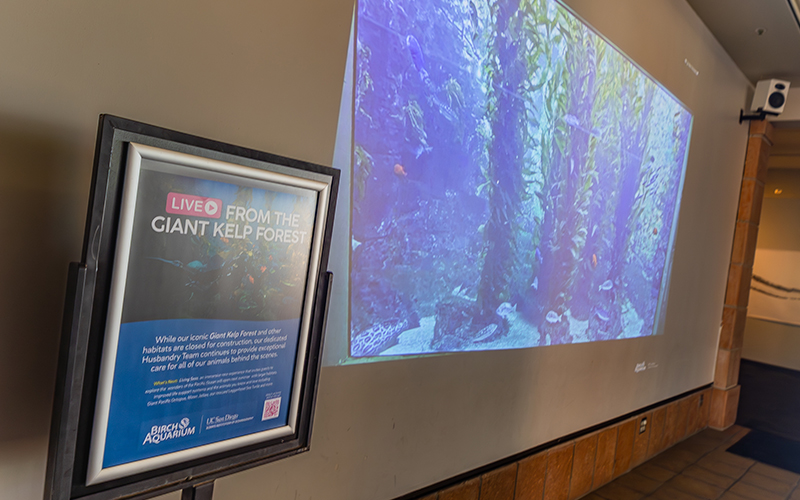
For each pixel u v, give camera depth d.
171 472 0.79
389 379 1.53
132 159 0.67
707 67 3.37
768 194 7.75
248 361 0.87
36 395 0.89
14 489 0.88
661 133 2.90
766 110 3.92
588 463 2.59
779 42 3.38
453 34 1.60
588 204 2.35
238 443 0.87
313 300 0.94
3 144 0.81
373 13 1.36
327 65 1.26
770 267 7.74
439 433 1.74
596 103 2.31
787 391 5.79
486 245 1.81
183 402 0.79
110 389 0.70
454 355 1.74
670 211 3.11
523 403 2.12
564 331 2.30
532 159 1.97
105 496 0.72
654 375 3.20
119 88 0.92
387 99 1.42
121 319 0.71
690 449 3.51
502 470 2.02
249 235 0.83
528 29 1.88
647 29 2.63
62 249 0.89
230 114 1.08
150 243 0.72
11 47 0.80
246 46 1.09
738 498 2.75
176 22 0.98
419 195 1.55
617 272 2.65
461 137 1.67
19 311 0.85
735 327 4.19
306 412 0.97
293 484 1.32
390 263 1.49
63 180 0.88
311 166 0.88
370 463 1.52
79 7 0.86
